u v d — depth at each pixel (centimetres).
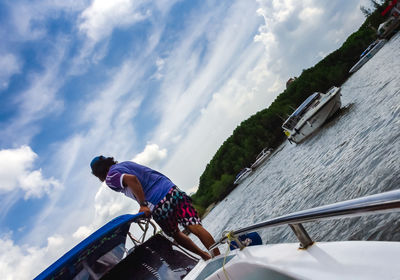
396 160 485
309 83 7281
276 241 596
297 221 98
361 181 546
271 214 1035
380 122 835
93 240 179
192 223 221
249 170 5050
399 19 3703
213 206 7875
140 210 213
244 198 2828
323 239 427
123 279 200
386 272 68
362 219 383
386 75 1678
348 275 78
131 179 220
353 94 2239
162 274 204
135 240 234
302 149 2005
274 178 2102
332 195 626
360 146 787
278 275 112
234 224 1681
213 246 198
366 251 85
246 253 157
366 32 6800
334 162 893
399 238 293
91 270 196
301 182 1082
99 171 265
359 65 4525
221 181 7512
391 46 3347
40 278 164
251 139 8031
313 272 92
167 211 227
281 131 7281
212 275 169
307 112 1878
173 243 229
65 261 169
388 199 58
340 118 1700
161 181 238
